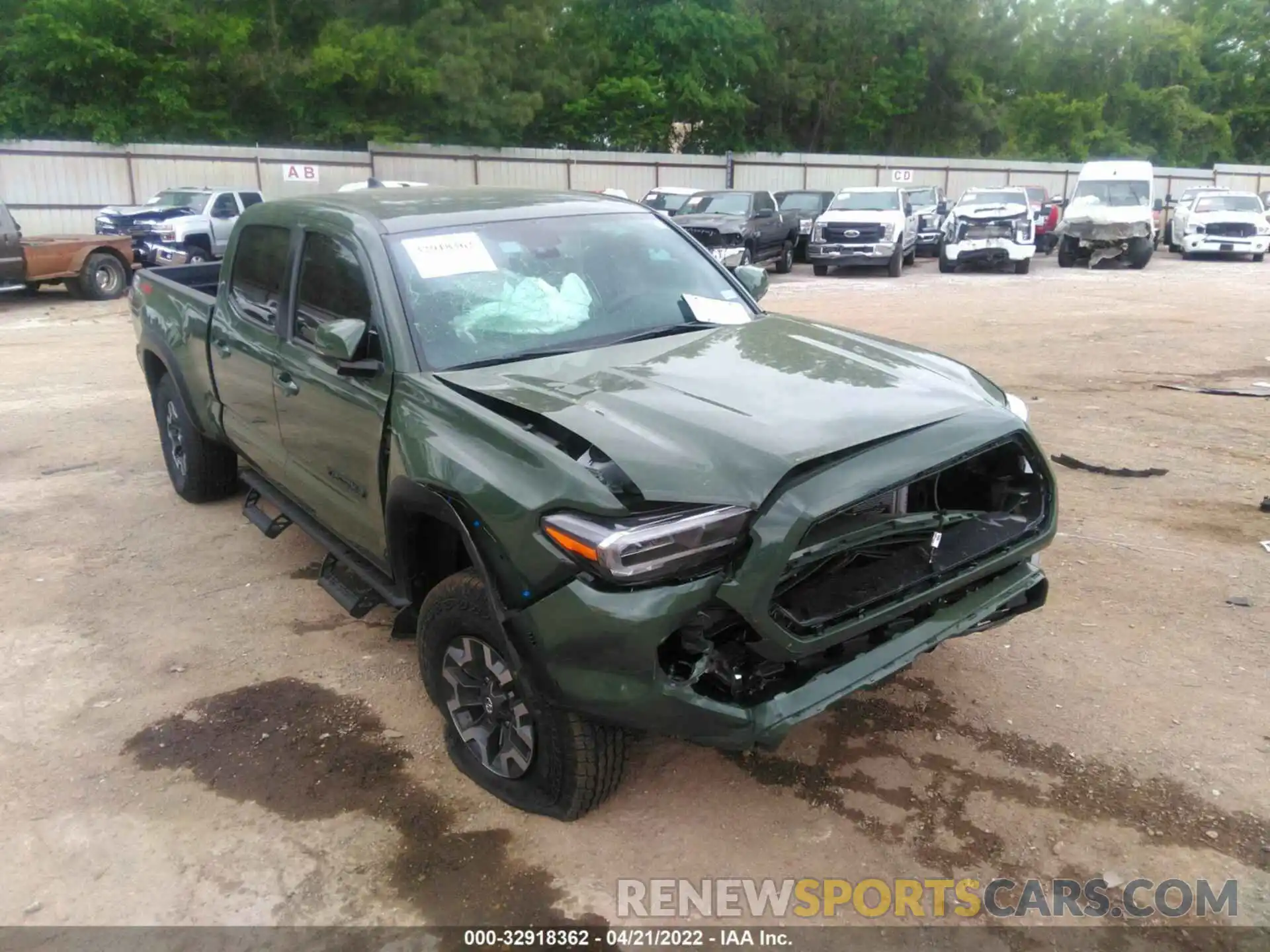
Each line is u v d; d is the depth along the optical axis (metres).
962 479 3.66
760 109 39.56
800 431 2.97
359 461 3.80
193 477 6.14
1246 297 17.28
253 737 3.77
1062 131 47.50
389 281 3.79
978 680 4.03
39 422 8.39
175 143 27.77
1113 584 4.89
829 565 3.08
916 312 15.30
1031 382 9.62
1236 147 55.62
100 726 3.86
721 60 35.81
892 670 3.03
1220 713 3.76
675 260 4.51
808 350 3.78
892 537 3.09
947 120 43.84
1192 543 5.39
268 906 2.94
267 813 3.34
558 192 4.83
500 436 3.05
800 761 3.53
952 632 3.18
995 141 46.75
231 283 5.16
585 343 3.89
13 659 4.38
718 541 2.72
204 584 5.14
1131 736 3.62
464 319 3.79
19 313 15.53
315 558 5.47
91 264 17.08
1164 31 50.47
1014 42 45.16
